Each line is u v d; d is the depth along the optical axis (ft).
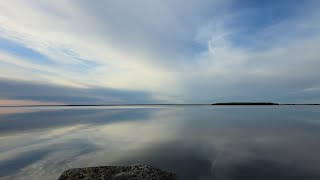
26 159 49.98
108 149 60.29
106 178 33.09
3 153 55.52
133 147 62.59
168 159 50.34
